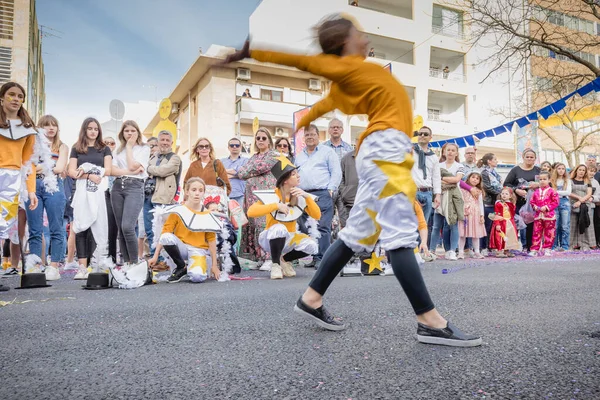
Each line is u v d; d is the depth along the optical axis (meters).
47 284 4.32
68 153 5.04
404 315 2.51
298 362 1.67
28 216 4.90
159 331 2.20
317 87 22.56
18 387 1.43
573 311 2.57
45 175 4.54
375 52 22.08
